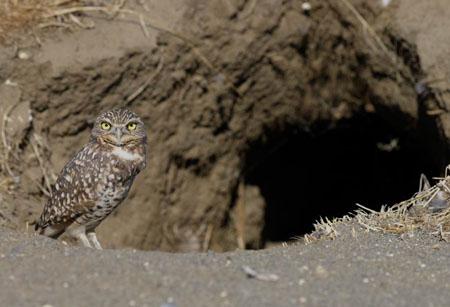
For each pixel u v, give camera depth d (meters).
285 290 7.21
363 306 6.93
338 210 16.31
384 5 12.96
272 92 13.89
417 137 13.62
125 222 13.33
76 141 12.73
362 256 8.61
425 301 7.16
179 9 12.97
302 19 13.52
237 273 7.64
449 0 12.68
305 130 14.52
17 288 7.05
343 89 13.93
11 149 12.20
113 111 10.27
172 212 14.00
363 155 15.76
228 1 13.20
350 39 13.48
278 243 16.05
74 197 10.17
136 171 10.35
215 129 13.82
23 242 8.52
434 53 12.33
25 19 12.60
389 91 13.31
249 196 15.45
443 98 12.23
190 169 13.95
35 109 12.47
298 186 16.03
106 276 7.38
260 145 14.64
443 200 10.24
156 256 8.16
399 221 9.93
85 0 12.83
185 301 6.83
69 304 6.68
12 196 12.06
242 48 13.35
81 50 12.49
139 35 12.71
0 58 12.31
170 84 13.05
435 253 8.90
